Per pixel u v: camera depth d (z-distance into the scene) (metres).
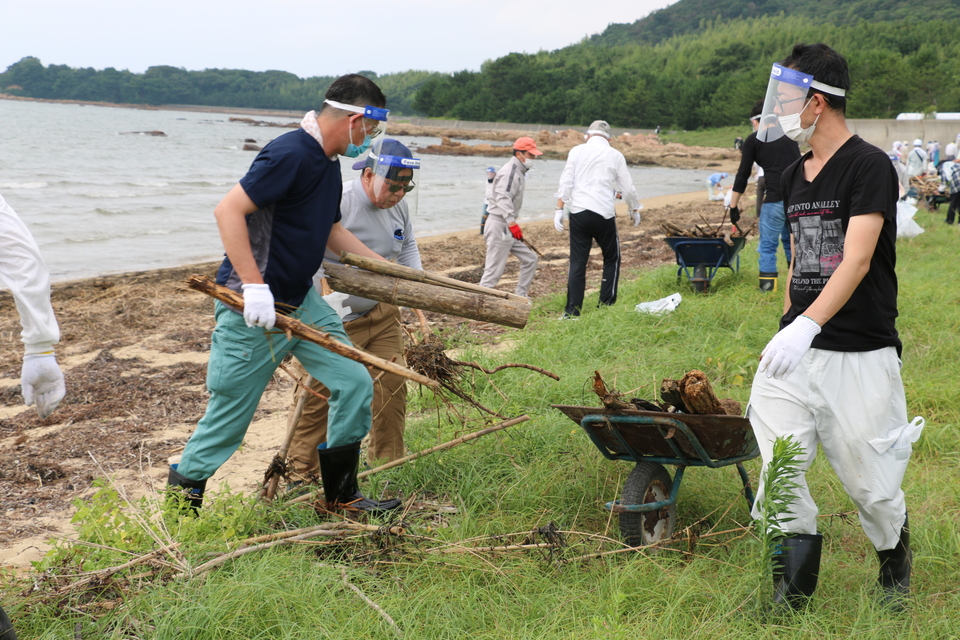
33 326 2.61
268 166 3.01
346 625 2.63
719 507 3.72
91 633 2.63
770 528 2.75
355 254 3.64
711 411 3.30
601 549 3.32
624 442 3.41
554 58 191.75
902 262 10.27
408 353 4.06
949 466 4.19
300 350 3.37
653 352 6.14
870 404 2.67
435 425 4.82
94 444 5.10
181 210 20.12
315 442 4.07
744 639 2.62
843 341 2.66
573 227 7.82
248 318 2.99
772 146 7.83
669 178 48.44
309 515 3.57
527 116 139.38
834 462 2.81
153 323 8.79
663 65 169.12
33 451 4.97
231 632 2.59
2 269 2.56
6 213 2.57
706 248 8.37
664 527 3.53
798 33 158.25
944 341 6.23
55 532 3.87
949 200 16.67
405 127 123.62
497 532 3.49
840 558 3.23
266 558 2.96
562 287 10.48
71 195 22.11
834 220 2.70
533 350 6.30
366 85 3.16
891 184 2.58
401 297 3.63
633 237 16.67
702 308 7.34
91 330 8.42
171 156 46.28
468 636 2.66
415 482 4.06
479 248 14.84
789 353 2.52
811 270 2.81
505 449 4.34
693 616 2.78
